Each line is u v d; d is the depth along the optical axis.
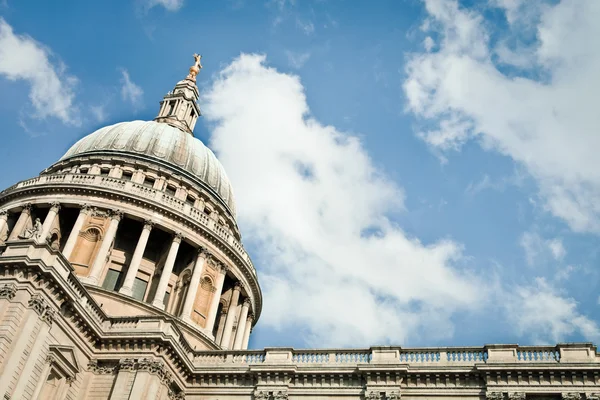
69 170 70.94
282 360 46.12
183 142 78.06
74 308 42.66
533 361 41.19
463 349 43.59
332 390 43.75
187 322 59.72
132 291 59.25
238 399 45.25
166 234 64.88
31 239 41.72
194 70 93.94
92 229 61.62
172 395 45.72
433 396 41.81
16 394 36.72
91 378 44.03
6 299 38.34
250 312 72.50
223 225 73.44
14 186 66.75
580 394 39.38
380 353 44.56
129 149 73.25
